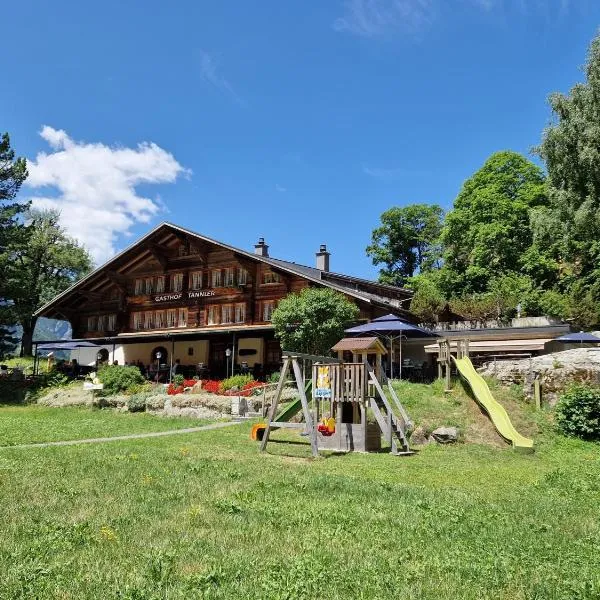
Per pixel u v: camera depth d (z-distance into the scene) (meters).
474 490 11.28
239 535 7.35
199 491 9.96
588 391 19.09
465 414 19.78
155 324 41.72
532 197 46.34
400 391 21.67
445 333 35.31
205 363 39.12
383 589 5.68
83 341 41.06
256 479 11.38
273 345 37.19
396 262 63.94
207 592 5.39
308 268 40.72
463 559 6.68
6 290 40.03
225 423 23.34
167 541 7.01
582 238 31.91
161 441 17.98
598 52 30.39
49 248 59.69
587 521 8.73
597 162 29.44
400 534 7.65
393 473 13.13
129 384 31.27
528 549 7.15
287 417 19.14
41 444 17.22
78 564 6.15
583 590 5.78
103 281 44.06
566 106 31.08
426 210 62.38
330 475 12.34
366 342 17.05
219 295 38.47
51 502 8.88
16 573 5.82
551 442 18.08
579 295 37.25
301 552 6.76
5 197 41.72
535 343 30.70
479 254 46.94
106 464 12.59
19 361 55.09
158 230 39.38
